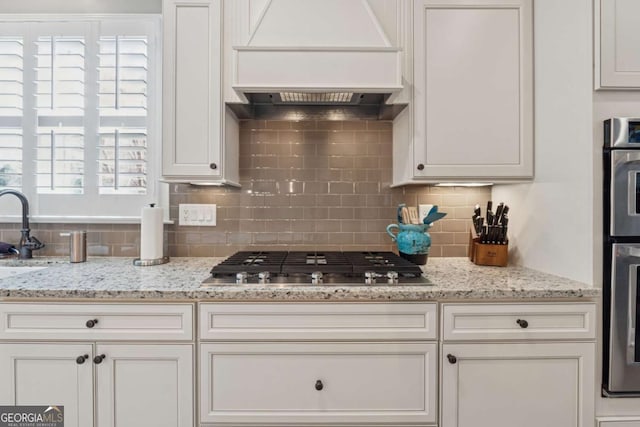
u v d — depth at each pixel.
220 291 1.21
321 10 1.46
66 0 1.84
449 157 1.50
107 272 1.49
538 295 1.21
